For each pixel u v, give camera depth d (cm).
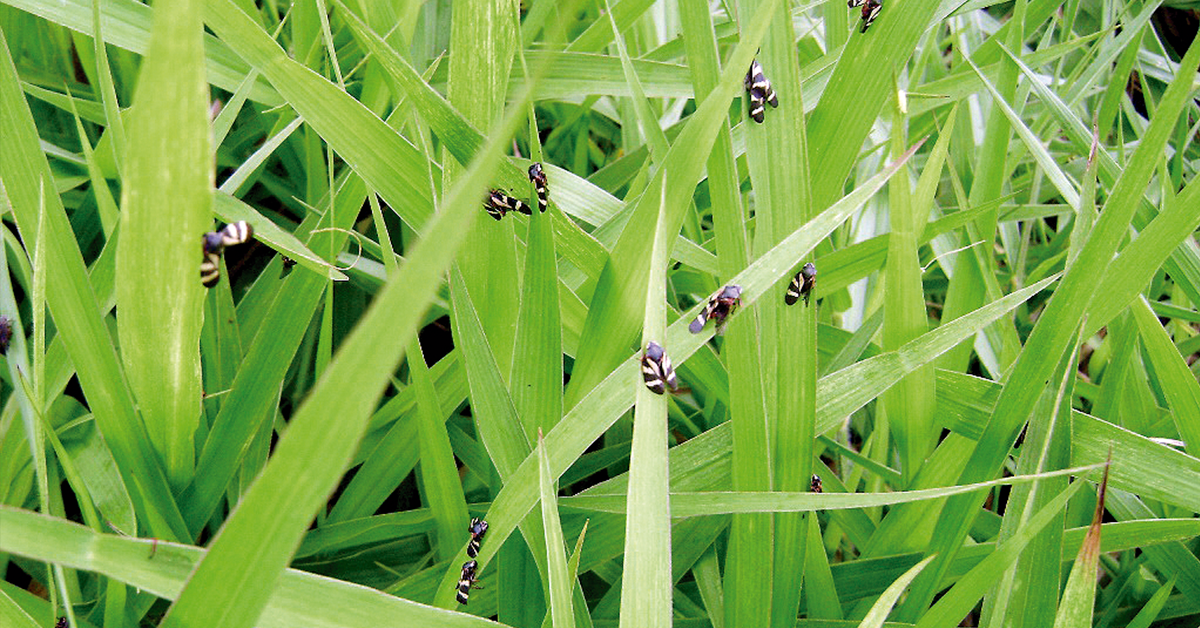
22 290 48
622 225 45
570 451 39
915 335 43
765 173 41
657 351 37
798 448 42
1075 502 45
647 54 50
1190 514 46
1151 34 64
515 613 42
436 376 45
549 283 41
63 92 51
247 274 51
